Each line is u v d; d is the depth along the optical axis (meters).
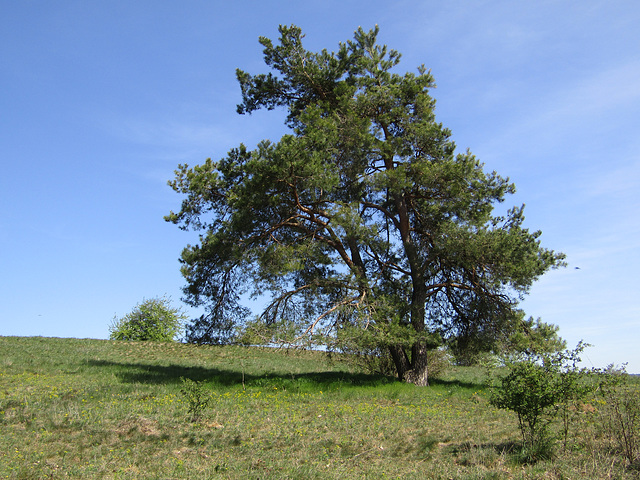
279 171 18.55
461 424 13.19
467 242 20.06
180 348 36.19
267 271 19.73
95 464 9.03
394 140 22.38
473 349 23.41
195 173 20.81
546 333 21.47
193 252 20.83
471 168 21.39
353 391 19.11
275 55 23.36
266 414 14.01
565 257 21.70
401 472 9.23
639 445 9.20
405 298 22.56
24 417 11.72
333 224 19.83
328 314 20.47
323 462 9.90
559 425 11.73
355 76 23.92
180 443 10.75
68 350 30.23
